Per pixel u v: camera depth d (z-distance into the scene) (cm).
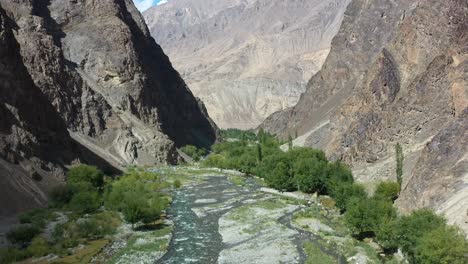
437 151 6494
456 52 8738
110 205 7756
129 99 16325
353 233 6138
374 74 11412
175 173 12444
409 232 4769
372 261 5019
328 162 9888
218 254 5569
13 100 9525
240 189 9950
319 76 19425
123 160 13625
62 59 14112
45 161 9138
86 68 16538
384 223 5416
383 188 7150
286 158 9919
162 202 7900
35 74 12744
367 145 9675
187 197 9156
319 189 9044
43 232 6166
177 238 6284
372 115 10712
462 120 6550
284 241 6009
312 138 13988
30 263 5059
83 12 17900
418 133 8681
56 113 11088
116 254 5506
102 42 16988
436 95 8738
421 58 10838
